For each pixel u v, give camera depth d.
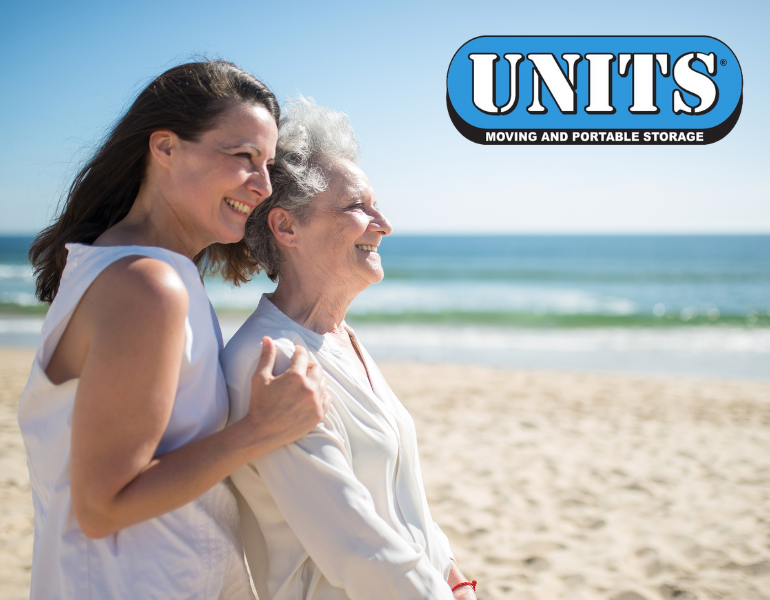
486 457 5.80
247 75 1.38
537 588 3.37
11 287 30.52
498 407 8.04
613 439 6.50
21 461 5.21
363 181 1.65
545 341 16.42
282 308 1.65
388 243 97.25
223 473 1.14
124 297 1.06
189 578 1.21
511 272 41.62
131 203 1.38
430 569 1.31
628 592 3.30
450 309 23.55
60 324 1.11
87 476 1.03
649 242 91.88
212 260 1.85
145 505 1.05
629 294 29.48
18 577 3.27
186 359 1.18
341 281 1.65
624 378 10.45
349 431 1.42
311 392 1.25
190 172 1.29
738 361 13.61
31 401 1.17
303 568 1.37
